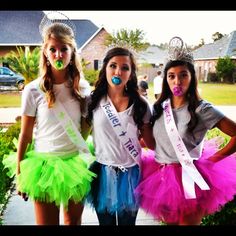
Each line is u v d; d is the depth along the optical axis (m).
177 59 2.29
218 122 2.29
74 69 2.34
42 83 2.27
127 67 2.28
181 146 2.28
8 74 12.81
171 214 2.30
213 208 2.33
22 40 17.89
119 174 2.33
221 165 2.44
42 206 2.30
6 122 8.13
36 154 2.36
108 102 2.35
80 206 2.41
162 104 2.37
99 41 15.02
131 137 2.33
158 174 2.35
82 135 2.50
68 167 2.29
